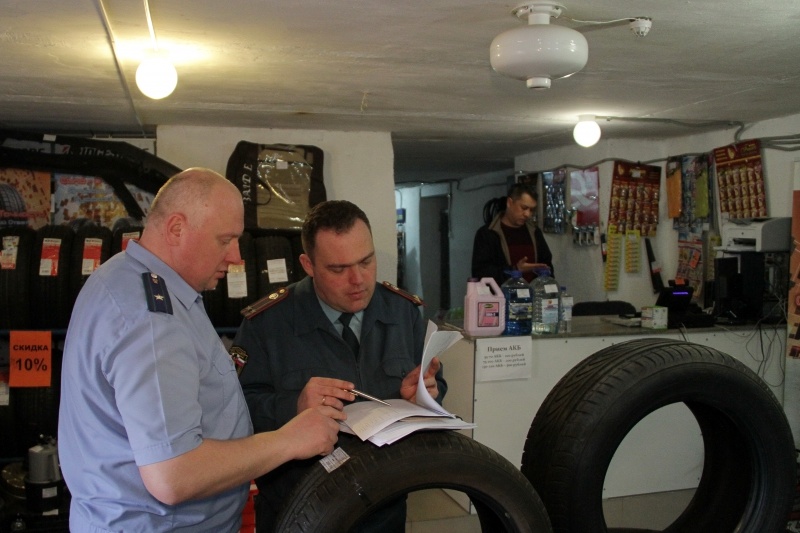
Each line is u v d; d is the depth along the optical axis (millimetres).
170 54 2697
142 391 1291
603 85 3301
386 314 1982
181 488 1277
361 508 1358
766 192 4293
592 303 4656
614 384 1592
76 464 1419
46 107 3768
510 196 4941
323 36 2457
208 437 1500
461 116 4188
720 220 4680
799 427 3895
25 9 2127
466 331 3523
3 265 3494
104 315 1357
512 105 3832
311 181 4547
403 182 9195
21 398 3607
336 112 4027
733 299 4004
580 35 2170
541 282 3668
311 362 1886
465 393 3518
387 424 1467
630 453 3715
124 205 4367
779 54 2719
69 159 4168
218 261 1539
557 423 1627
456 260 8906
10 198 4203
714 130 4730
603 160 5230
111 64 2834
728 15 2223
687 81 3213
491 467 1436
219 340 1595
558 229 5816
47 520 3195
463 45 2578
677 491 3801
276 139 4664
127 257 1490
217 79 3148
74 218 4309
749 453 1719
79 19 2230
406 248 9891
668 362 1621
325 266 1805
